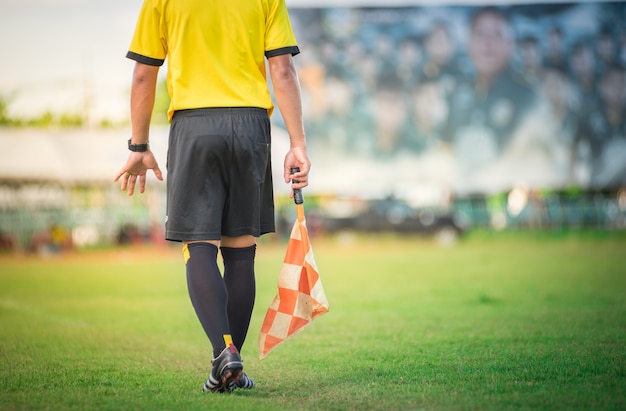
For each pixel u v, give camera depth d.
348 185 92.25
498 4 92.62
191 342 17.61
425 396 10.86
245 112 11.41
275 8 11.86
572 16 93.06
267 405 10.45
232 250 12.01
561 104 93.31
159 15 11.59
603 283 32.09
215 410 10.14
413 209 84.12
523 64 93.00
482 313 22.08
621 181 93.81
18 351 15.97
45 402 10.80
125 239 77.62
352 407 10.32
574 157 93.50
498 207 91.00
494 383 11.70
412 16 92.25
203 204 11.29
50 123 84.38
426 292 29.47
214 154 11.24
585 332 17.28
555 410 9.95
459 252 61.50
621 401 10.38
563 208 89.69
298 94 11.88
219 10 11.45
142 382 12.37
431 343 16.30
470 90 92.75
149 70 11.77
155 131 65.69
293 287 11.79
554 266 43.31
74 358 15.02
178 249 74.94
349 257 57.12
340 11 92.06
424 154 92.75
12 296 30.25
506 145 93.31
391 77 92.50
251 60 11.66
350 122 92.44
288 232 81.50
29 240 73.38
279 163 65.62
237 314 12.04
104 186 76.25
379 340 17.02
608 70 93.56
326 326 19.77
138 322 21.67
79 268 49.41
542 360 13.66
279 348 16.17
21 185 72.44
